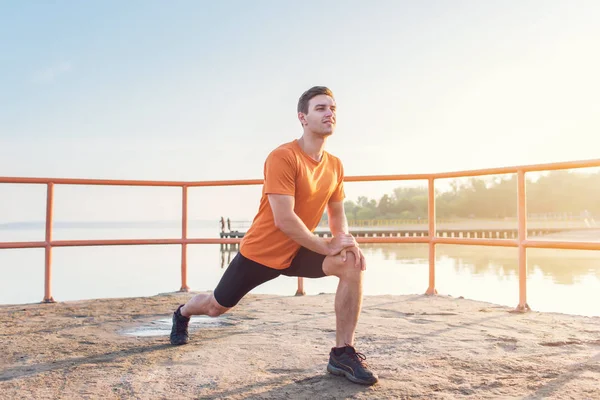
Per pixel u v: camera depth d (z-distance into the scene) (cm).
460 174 445
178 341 284
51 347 283
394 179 475
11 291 1128
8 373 235
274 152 224
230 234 4394
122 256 2689
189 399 199
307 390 207
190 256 2817
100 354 266
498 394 201
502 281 1297
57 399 201
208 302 262
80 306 426
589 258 2280
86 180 466
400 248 3512
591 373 226
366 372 212
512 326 331
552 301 889
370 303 428
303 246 226
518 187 405
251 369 236
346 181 484
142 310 405
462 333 309
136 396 203
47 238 458
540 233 5031
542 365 239
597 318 360
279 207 219
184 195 500
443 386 210
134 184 482
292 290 1062
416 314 375
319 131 225
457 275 1484
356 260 220
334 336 302
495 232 4481
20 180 445
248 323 345
